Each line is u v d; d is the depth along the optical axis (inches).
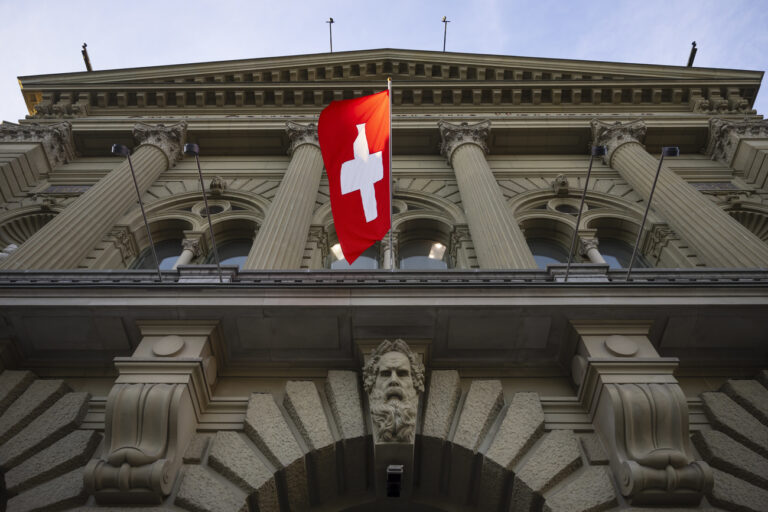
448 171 842.2
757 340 365.1
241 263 708.7
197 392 334.0
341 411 335.6
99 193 703.7
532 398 346.9
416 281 381.4
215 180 802.8
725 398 347.3
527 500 302.0
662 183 733.3
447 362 370.6
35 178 834.2
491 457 313.0
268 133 896.3
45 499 288.5
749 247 561.9
